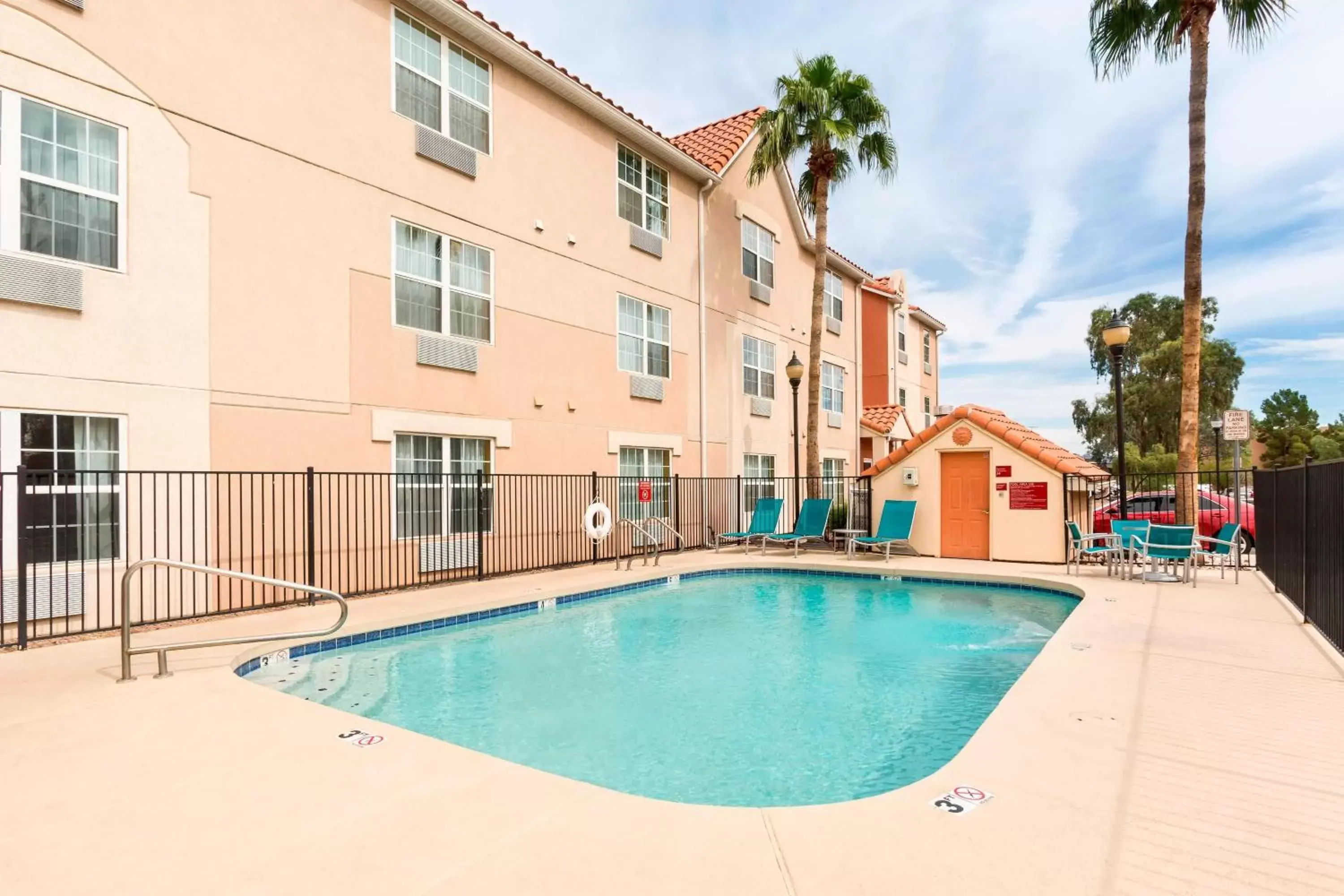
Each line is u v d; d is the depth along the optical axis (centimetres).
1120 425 1116
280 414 829
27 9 647
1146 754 347
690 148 1764
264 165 821
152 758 354
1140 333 4297
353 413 905
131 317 708
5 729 399
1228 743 361
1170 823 274
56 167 665
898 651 722
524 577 1066
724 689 598
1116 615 732
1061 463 1186
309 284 862
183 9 755
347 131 910
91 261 686
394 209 963
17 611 630
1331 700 434
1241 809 286
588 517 1141
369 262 930
